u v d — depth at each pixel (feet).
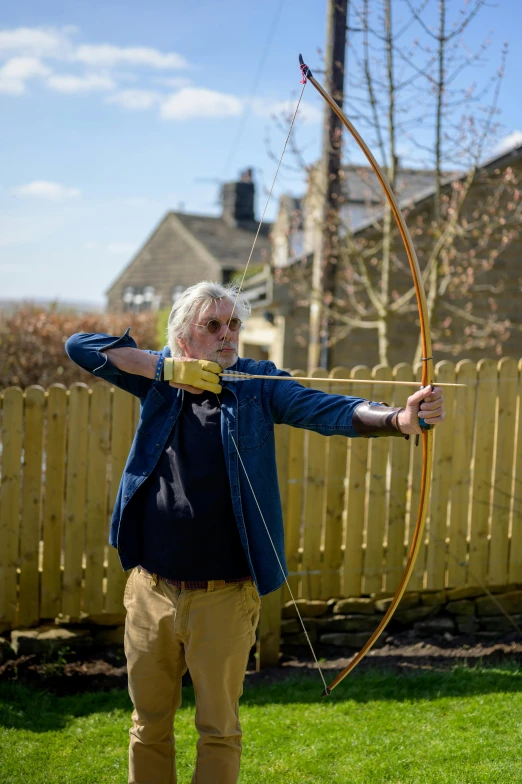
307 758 9.14
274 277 26.25
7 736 9.78
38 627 12.62
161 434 7.30
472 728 9.81
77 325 37.35
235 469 7.08
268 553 7.16
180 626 7.00
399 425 6.44
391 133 19.86
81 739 9.74
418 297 6.82
